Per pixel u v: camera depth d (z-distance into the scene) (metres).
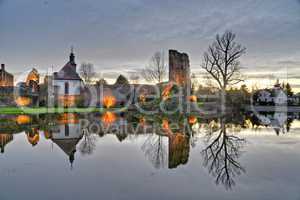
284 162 9.32
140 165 8.99
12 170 8.33
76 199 5.98
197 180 7.35
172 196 6.14
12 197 6.11
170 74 39.91
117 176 7.70
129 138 15.27
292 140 14.41
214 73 38.22
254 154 10.74
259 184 7.01
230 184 6.93
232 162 9.38
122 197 6.09
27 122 24.59
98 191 6.47
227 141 14.18
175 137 15.65
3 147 12.34
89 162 9.40
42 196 6.14
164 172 8.11
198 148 12.18
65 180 7.29
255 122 25.80
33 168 8.58
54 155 10.56
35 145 12.88
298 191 6.43
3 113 33.28
